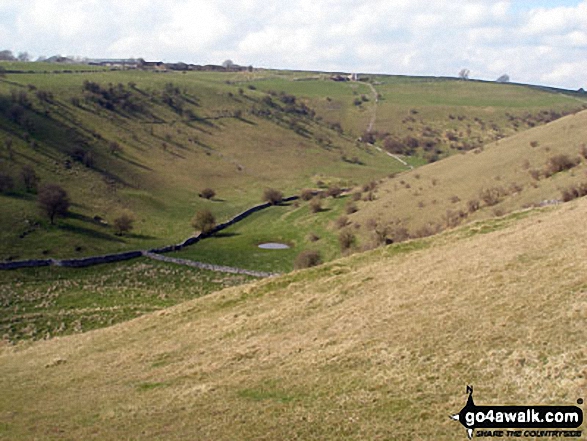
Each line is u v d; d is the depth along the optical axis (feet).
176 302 186.29
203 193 395.75
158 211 345.31
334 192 365.20
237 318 96.73
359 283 100.22
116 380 76.13
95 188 346.54
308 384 61.26
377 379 59.00
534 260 83.97
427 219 247.70
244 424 53.47
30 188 307.78
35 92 469.98
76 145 402.52
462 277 85.15
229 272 232.53
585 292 67.00
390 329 72.28
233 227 327.06
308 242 277.44
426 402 52.06
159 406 61.52
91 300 187.01
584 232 91.76
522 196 221.46
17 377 85.10
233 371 70.85
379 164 571.28
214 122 583.99
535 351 56.49
